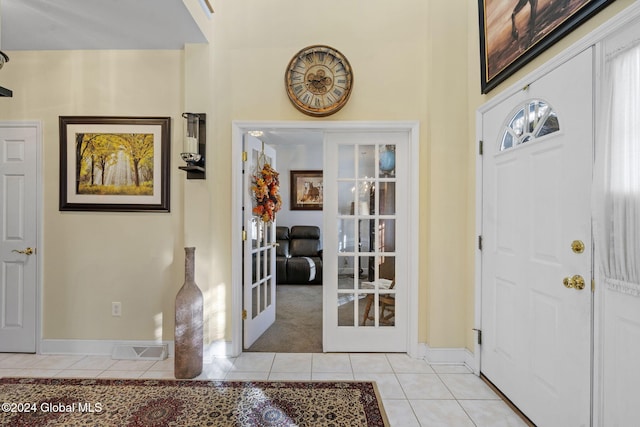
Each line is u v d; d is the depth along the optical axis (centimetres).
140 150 250
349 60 252
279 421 171
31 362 238
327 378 218
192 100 244
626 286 117
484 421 174
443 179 243
